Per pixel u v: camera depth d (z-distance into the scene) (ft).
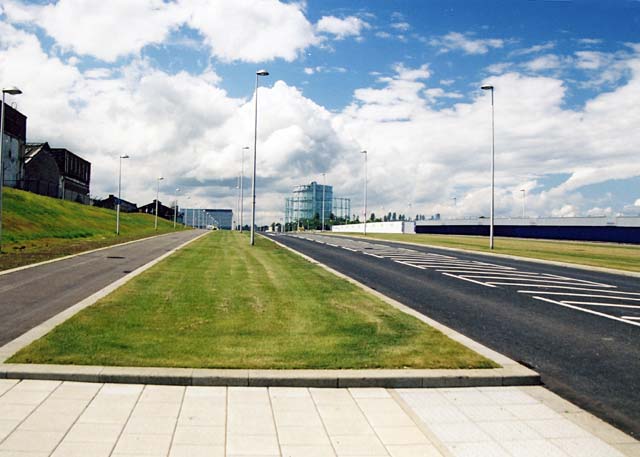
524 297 43.91
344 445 14.94
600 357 25.27
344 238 184.14
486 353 24.38
